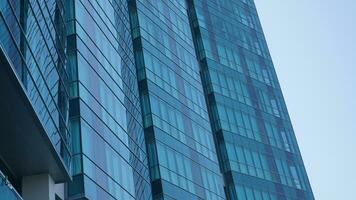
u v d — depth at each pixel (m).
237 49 78.81
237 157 63.44
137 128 45.62
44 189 27.97
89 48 38.84
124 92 44.34
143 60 53.38
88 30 39.78
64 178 29.39
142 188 42.19
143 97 51.03
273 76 82.75
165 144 49.41
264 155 68.31
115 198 35.38
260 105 74.75
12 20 23.70
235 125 66.94
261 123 72.19
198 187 51.50
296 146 76.19
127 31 52.00
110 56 43.25
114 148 37.88
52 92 29.27
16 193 21.81
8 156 27.16
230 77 72.62
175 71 58.91
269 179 66.12
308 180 73.38
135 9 57.81
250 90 74.94
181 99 56.97
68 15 37.91
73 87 34.72
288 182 69.25
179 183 48.50
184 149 52.34
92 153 33.75
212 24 77.19
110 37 44.81
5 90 23.22
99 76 39.19
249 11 89.94
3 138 25.97
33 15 27.17
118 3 51.19
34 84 25.89
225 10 83.19
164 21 62.88
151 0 62.53
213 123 65.19
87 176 32.03
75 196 30.83
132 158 41.47
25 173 28.38
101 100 38.09
